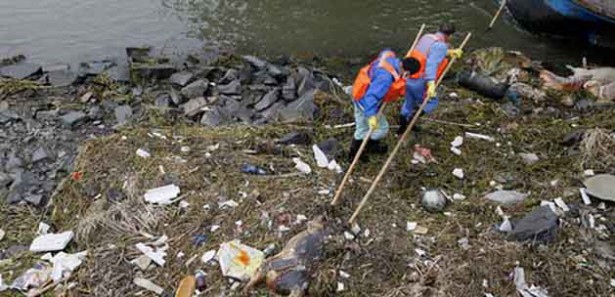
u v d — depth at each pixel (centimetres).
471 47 988
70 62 927
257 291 496
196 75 862
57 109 797
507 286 508
